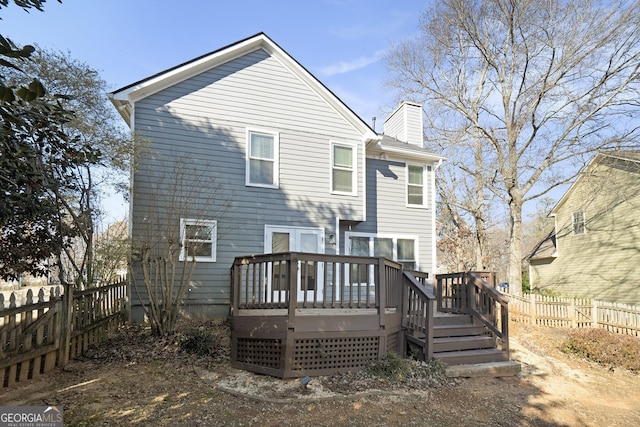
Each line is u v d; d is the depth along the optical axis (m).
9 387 4.69
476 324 8.28
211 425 4.14
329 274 11.19
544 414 5.65
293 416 4.54
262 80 10.95
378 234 12.81
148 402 4.59
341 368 5.98
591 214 18.44
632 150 15.92
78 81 7.36
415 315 7.21
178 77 10.07
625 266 16.61
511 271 17.88
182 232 9.20
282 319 5.66
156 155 9.59
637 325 11.07
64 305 5.77
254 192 10.48
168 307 7.71
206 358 6.49
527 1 16.06
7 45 2.55
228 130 10.41
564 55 15.92
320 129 11.48
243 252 10.15
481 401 5.72
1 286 13.47
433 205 13.89
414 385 5.82
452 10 18.30
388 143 13.75
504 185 19.39
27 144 3.96
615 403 6.56
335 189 11.54
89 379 5.20
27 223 6.15
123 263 8.20
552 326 12.32
